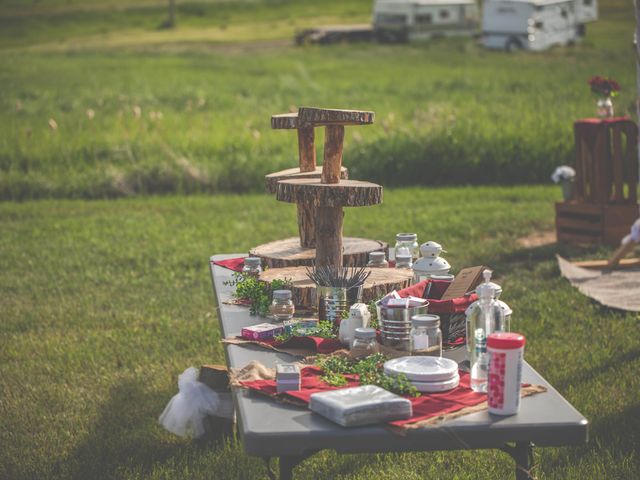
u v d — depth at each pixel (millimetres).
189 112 19734
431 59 39031
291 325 3793
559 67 32812
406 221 10734
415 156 13961
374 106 22250
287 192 4180
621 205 9266
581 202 9531
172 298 7711
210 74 34656
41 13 74875
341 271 3971
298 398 2885
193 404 4586
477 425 2693
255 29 65875
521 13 40344
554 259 8820
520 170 13891
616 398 5148
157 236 10188
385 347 3408
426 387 2992
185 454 4551
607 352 5914
